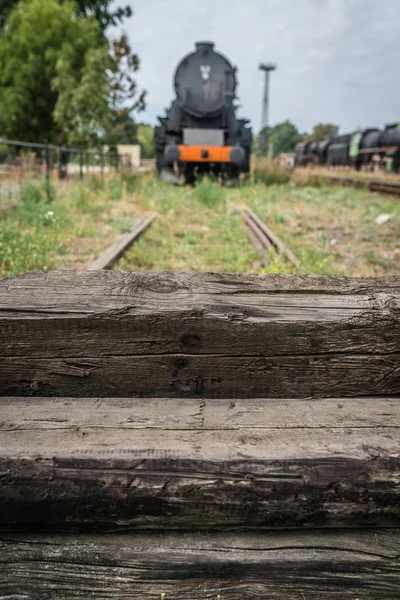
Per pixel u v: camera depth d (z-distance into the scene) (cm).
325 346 167
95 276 169
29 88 2552
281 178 1997
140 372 168
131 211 1077
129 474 138
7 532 143
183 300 165
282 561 142
